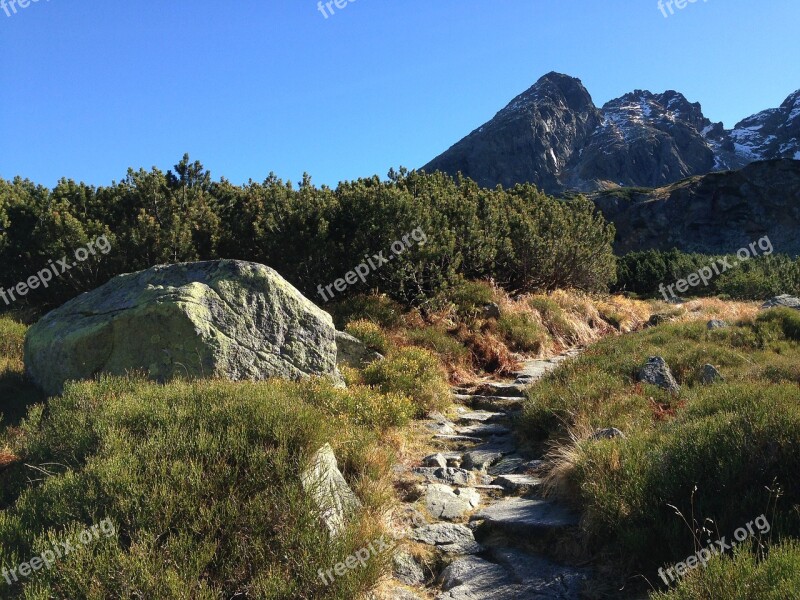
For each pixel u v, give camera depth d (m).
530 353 14.46
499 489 6.48
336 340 10.44
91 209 13.58
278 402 5.86
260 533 4.31
